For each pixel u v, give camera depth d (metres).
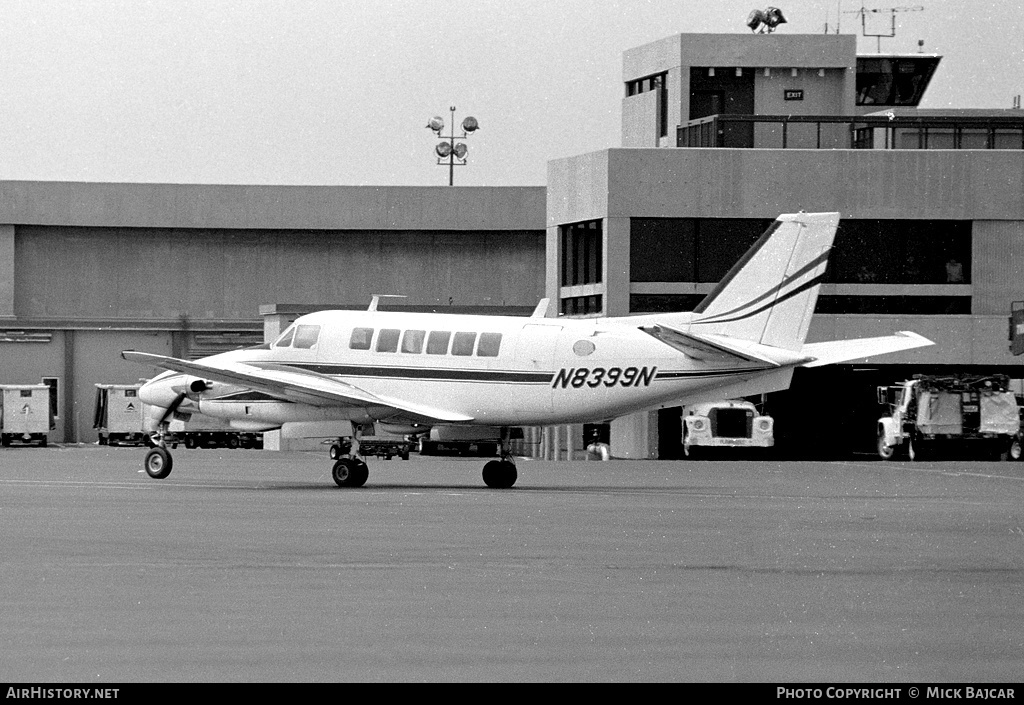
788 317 52.41
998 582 26.78
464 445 92.25
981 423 82.88
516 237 130.88
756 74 105.62
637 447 87.12
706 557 30.30
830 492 51.56
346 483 52.66
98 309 130.12
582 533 34.97
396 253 131.50
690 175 86.25
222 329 128.62
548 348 52.06
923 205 86.56
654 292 86.56
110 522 37.00
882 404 87.12
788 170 86.31
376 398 52.34
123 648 20.30
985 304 86.75
